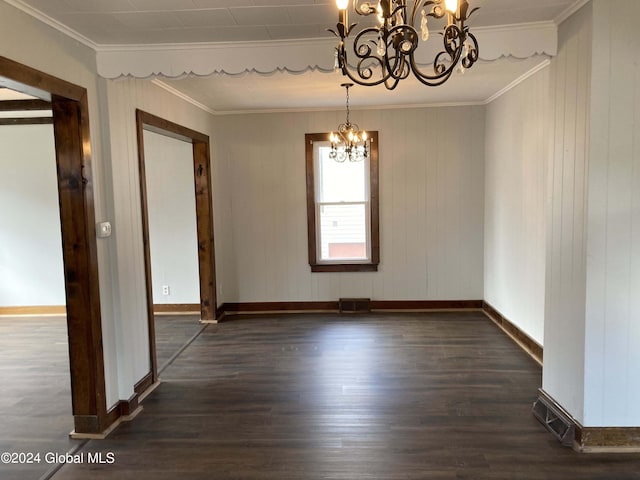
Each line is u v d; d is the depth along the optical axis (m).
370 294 5.89
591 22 2.41
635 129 2.44
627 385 2.55
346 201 5.86
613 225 2.48
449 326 5.15
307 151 5.72
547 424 2.88
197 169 5.32
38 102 4.73
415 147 5.68
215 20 2.59
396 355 4.26
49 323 5.60
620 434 2.58
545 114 3.80
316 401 3.34
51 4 2.31
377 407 3.22
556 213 2.87
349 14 2.51
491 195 5.40
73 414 2.93
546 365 3.01
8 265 5.92
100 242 2.99
